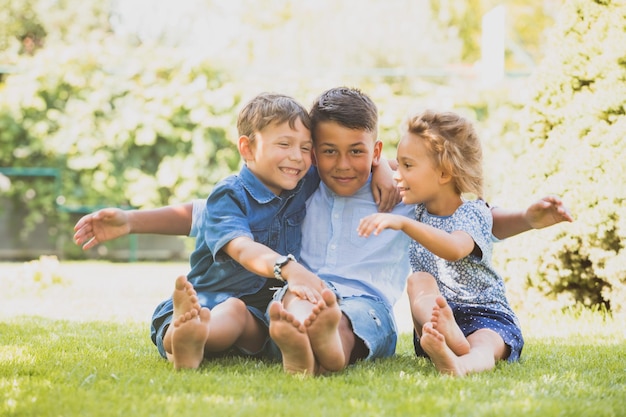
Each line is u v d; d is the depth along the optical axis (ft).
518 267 14.73
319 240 9.63
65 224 30.35
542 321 13.69
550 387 7.42
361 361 8.61
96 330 11.87
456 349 8.15
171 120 29.40
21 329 11.73
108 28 51.08
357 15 42.16
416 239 8.27
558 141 14.48
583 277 14.21
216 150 29.71
